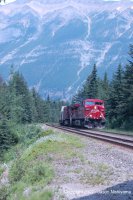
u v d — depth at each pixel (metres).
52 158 23.81
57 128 60.69
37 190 16.67
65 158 23.38
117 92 66.50
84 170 19.12
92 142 32.03
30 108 116.81
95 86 97.25
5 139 56.69
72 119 69.44
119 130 55.66
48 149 27.75
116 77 68.06
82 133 42.84
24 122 111.69
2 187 20.77
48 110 164.62
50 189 15.47
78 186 16.05
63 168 20.22
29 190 17.31
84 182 16.75
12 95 95.12
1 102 76.25
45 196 14.93
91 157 23.12
